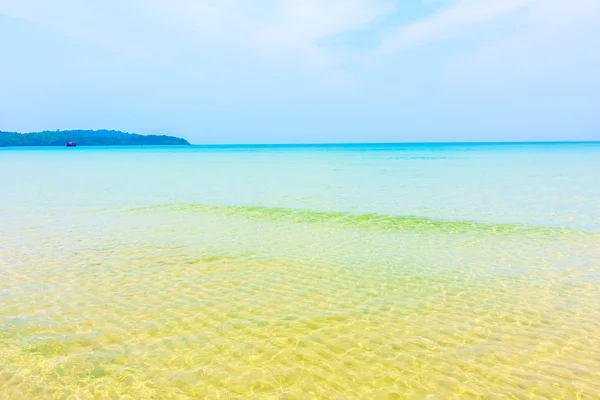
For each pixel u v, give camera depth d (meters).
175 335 7.02
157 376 5.82
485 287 9.28
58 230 15.05
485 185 27.62
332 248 12.64
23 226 15.72
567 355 6.34
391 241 13.45
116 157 81.31
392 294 8.91
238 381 5.71
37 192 26.03
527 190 24.83
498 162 53.25
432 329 7.24
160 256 11.77
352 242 13.34
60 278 9.88
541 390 5.48
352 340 6.86
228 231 14.95
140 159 73.12
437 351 6.49
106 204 21.08
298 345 6.69
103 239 13.72
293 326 7.36
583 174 34.50
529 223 15.79
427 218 16.95
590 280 9.65
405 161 59.28
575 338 6.88
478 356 6.33
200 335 7.02
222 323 7.48
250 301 8.52
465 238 13.73
